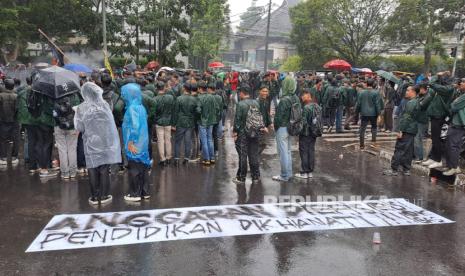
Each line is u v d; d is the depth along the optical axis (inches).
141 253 201.6
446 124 382.6
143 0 893.2
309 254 205.0
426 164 370.3
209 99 372.2
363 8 1274.6
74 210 255.9
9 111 350.0
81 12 856.3
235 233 227.5
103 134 262.2
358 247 214.5
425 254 208.7
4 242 210.5
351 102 589.0
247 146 324.2
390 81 580.7
